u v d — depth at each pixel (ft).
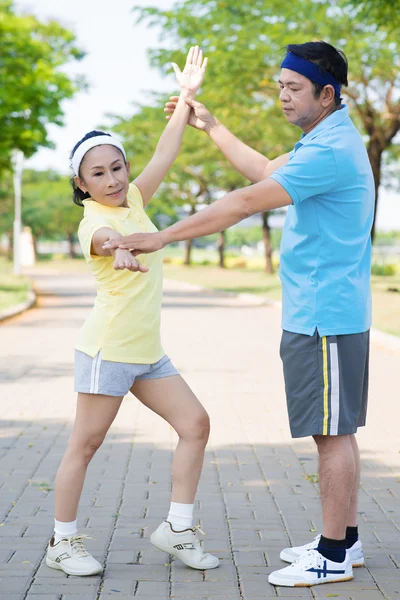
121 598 12.96
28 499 18.34
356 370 13.43
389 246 249.34
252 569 14.25
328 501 13.60
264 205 12.77
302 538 15.87
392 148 117.39
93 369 13.67
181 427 14.21
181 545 14.21
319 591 13.30
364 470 21.31
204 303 95.30
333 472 13.51
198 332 59.36
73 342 52.49
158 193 178.40
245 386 35.06
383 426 26.89
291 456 22.85
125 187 13.85
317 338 13.28
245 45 84.58
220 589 13.35
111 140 13.71
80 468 14.10
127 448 23.47
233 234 419.95
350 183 13.15
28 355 45.68
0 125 95.71
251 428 26.55
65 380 36.45
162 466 21.42
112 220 13.70
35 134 96.73
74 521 14.21
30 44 92.27
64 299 105.09
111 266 13.55
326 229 13.25
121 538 15.76
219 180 171.73
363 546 15.48
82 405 13.97
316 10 80.89
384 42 79.61
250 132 107.14
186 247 229.66
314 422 13.30
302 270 13.46
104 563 14.46
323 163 12.87
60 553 13.98
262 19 86.63
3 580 13.61
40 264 285.64
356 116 97.09
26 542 15.47
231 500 18.49
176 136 15.56
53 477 20.26
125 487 19.36
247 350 48.29
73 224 314.76
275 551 15.14
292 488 19.56
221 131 15.67
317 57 13.20
